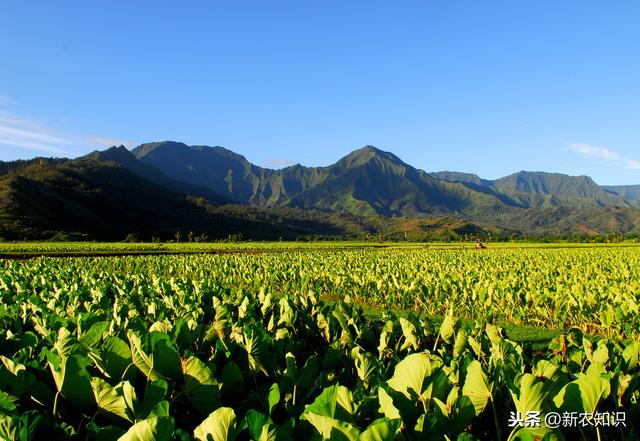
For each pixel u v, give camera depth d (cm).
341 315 505
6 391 318
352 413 263
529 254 3600
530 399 262
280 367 393
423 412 277
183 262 2698
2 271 1650
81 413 311
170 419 220
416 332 493
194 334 487
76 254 4228
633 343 371
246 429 287
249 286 1922
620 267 2222
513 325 1209
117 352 328
